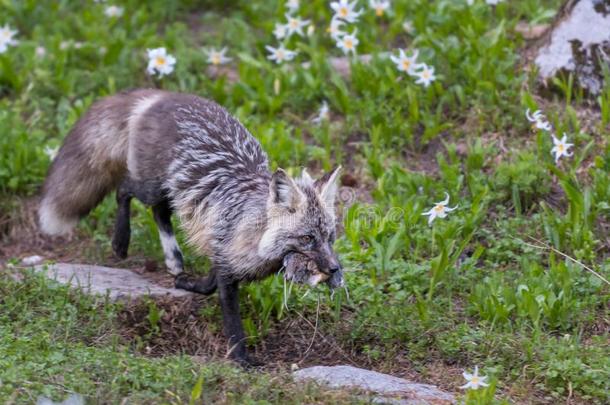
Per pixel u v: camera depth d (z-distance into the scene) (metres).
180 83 14.77
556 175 12.16
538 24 15.12
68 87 14.65
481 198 11.79
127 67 15.15
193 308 10.53
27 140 13.26
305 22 14.88
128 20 16.36
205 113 10.47
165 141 10.29
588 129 12.89
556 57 13.61
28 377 8.55
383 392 8.73
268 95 14.48
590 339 9.99
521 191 12.09
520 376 9.26
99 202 11.62
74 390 8.49
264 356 10.10
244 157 10.20
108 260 11.84
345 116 14.04
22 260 12.02
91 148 11.09
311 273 9.16
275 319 10.48
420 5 15.70
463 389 9.12
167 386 8.60
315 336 10.27
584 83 13.30
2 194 12.95
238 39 16.08
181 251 11.32
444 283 10.78
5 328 9.62
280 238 9.16
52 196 11.38
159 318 10.29
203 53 15.48
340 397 8.44
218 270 9.80
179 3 17.61
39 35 16.05
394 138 13.42
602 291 10.58
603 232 11.49
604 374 9.09
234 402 8.34
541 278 10.51
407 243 11.38
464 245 10.79
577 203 11.34
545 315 10.18
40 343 9.31
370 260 11.00
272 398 8.57
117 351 9.56
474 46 14.12
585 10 13.38
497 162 12.72
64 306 10.14
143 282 11.03
